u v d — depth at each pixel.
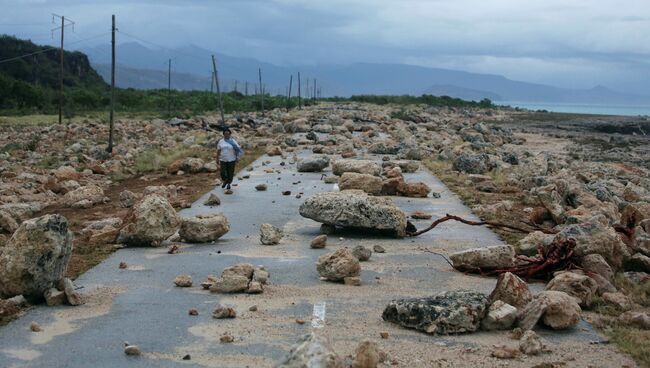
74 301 10.66
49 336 9.33
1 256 10.62
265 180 25.70
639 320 9.83
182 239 15.35
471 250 12.86
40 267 10.55
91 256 13.82
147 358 8.57
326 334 9.41
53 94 95.69
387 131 55.69
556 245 12.55
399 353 8.70
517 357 8.55
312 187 23.78
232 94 123.56
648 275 12.74
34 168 32.16
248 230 16.72
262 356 8.64
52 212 20.61
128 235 14.75
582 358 8.57
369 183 21.98
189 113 84.19
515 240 15.62
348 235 16.14
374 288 11.78
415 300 9.85
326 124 53.22
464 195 22.45
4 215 17.45
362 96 133.75
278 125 50.72
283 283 12.05
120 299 11.02
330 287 11.81
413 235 16.22
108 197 23.58
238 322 9.94
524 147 57.91
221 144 23.14
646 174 38.44
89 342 9.11
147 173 30.72
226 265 13.26
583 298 10.74
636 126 90.81
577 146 60.16
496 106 138.75
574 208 19.84
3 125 59.44
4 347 8.91
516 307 10.15
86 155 36.66
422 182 24.02
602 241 12.56
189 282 11.80
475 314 9.51
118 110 89.38
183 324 9.84
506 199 22.09
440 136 55.06
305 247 14.89
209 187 24.17
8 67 120.94
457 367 8.25
